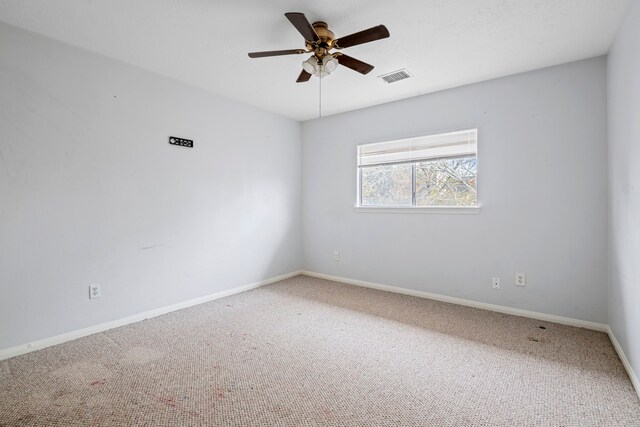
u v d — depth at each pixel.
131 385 1.88
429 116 3.52
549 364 2.12
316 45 2.14
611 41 2.38
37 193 2.32
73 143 2.50
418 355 2.26
